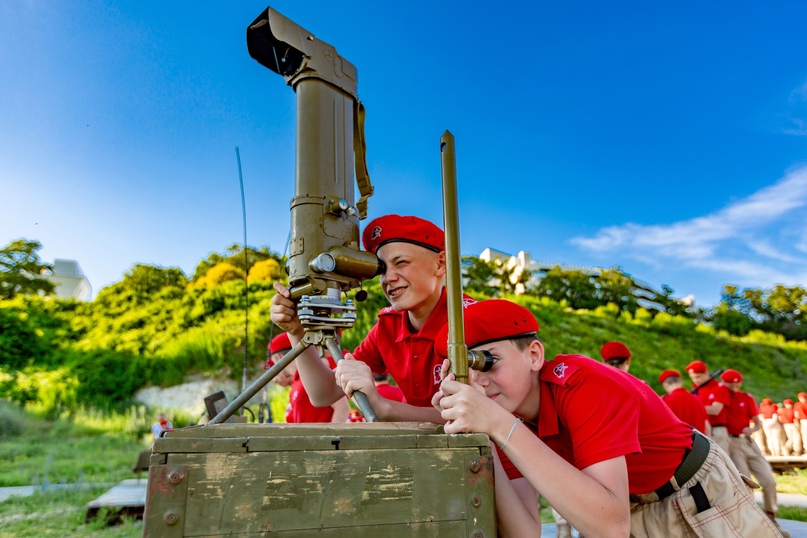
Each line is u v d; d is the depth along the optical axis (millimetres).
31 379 13773
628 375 1817
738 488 1701
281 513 862
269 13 1666
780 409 11516
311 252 1597
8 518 5172
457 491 985
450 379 1182
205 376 14078
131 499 5480
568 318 21094
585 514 1156
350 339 13523
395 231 2064
